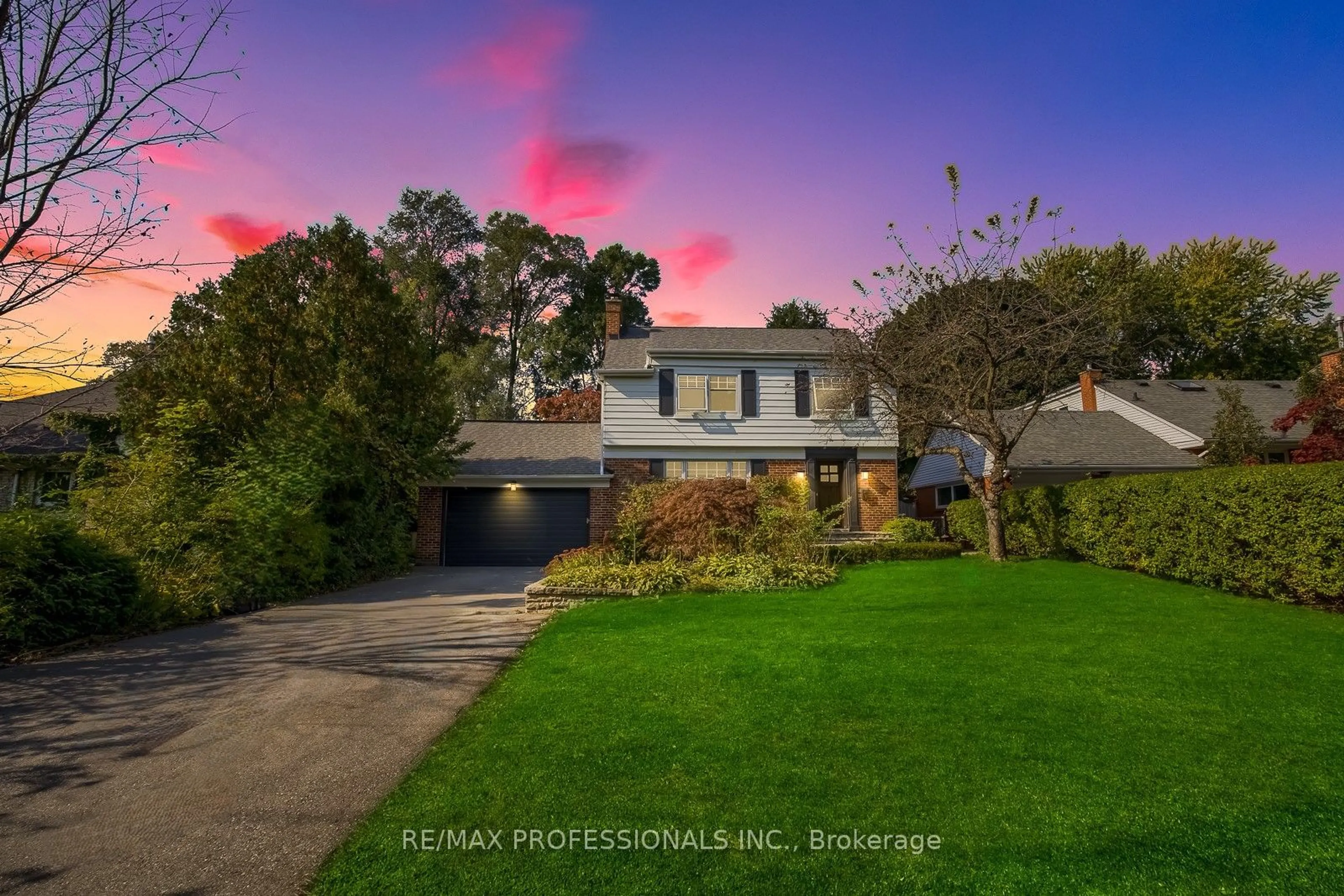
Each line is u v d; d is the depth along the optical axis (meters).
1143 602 8.69
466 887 2.87
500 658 7.01
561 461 20.69
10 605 6.98
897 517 19.66
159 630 8.47
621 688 5.62
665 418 20.12
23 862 3.18
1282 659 5.96
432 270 38.31
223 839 3.38
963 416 13.98
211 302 13.84
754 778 3.85
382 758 4.40
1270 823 3.23
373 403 15.12
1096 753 4.07
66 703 5.56
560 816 3.47
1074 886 2.79
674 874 2.93
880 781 3.77
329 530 12.65
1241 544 9.06
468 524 19.45
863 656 6.38
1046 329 13.02
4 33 5.82
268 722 5.09
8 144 5.95
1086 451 21.45
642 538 12.85
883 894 2.78
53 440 16.94
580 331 42.19
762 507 13.13
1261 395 25.84
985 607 8.72
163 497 9.98
